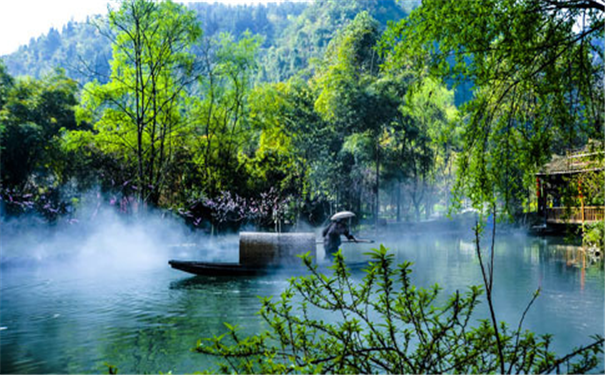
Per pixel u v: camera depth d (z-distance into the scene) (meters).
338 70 43.66
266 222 30.97
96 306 9.63
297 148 38.97
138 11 26.80
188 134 32.41
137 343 6.94
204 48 30.72
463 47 6.46
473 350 3.18
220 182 30.77
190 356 6.24
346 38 47.00
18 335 7.43
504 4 6.21
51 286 12.06
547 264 16.11
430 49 6.74
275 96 37.34
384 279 3.11
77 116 28.19
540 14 6.22
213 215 27.42
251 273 13.16
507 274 13.75
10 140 29.83
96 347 6.75
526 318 8.07
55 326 7.99
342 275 3.21
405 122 41.50
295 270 13.31
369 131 41.22
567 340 6.64
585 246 19.92
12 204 21.69
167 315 8.78
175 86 30.16
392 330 3.07
